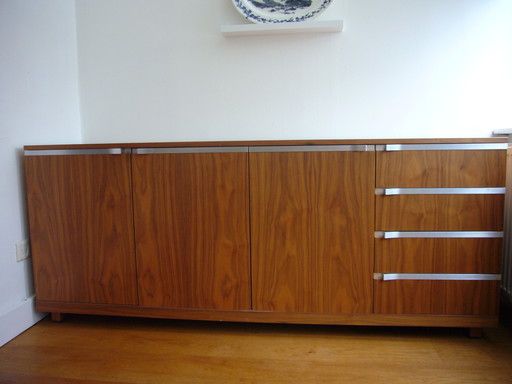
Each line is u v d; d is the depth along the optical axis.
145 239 1.34
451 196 1.22
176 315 1.36
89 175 1.34
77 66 1.72
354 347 1.26
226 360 1.19
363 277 1.28
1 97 1.29
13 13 1.33
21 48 1.37
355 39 1.58
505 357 1.18
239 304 1.33
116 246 1.36
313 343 1.29
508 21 1.51
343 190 1.25
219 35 1.64
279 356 1.21
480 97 1.56
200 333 1.38
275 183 1.27
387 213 1.25
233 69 1.66
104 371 1.13
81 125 1.74
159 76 1.69
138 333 1.38
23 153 1.40
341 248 1.27
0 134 1.29
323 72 1.61
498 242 1.23
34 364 1.17
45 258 1.40
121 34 1.69
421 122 1.59
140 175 1.32
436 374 1.10
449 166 1.21
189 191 1.30
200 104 1.69
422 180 1.22
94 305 1.40
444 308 1.27
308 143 1.24
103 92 1.72
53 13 1.55
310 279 1.30
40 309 1.43
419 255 1.26
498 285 1.24
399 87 1.59
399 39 1.57
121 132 1.73
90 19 1.70
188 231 1.32
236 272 1.32
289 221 1.28
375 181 1.24
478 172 1.20
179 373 1.12
